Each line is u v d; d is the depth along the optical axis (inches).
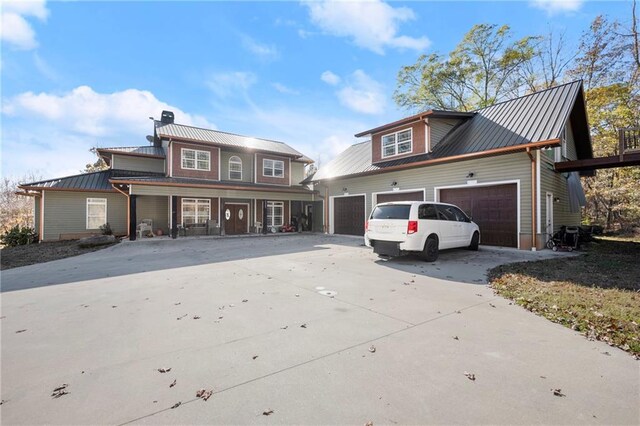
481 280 248.4
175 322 162.4
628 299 182.5
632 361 115.9
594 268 274.8
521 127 433.4
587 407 88.0
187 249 483.2
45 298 214.2
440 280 249.6
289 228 842.2
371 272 284.5
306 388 99.0
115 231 708.7
